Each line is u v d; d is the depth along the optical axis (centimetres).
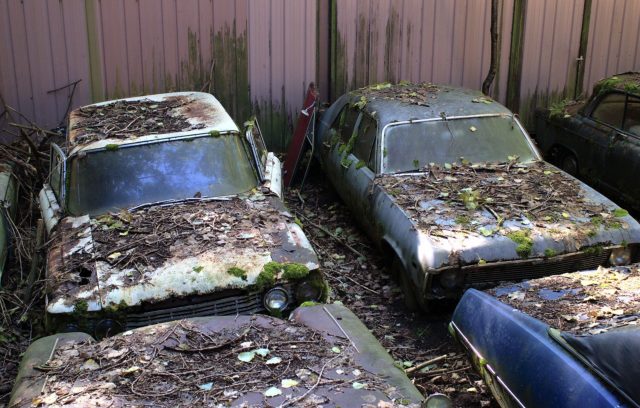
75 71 928
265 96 994
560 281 463
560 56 1062
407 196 636
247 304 486
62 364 366
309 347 376
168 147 614
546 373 359
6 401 488
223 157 620
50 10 899
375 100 784
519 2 1019
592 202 623
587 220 588
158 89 959
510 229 570
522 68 1053
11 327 583
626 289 438
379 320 591
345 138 808
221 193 600
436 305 568
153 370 354
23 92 921
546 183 663
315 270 495
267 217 562
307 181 948
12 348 558
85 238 536
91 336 436
